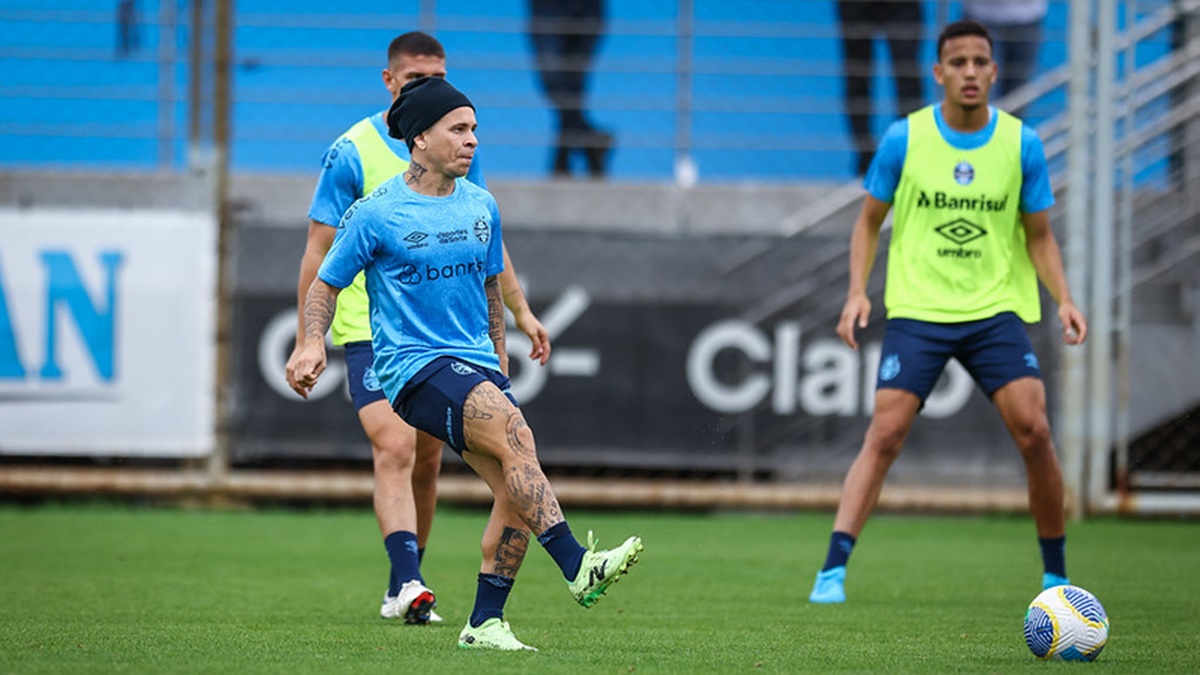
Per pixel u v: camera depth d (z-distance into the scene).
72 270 36.94
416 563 19.83
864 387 37.75
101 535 33.25
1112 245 39.06
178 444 37.28
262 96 46.62
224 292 37.28
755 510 40.75
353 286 20.66
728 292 37.59
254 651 16.23
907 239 23.78
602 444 37.44
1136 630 19.58
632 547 15.14
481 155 46.62
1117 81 47.59
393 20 47.06
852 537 23.36
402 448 20.22
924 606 22.53
